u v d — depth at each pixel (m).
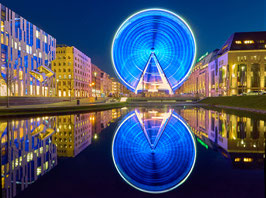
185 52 58.62
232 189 4.05
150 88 74.56
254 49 68.19
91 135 10.32
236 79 68.88
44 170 5.29
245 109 25.89
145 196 3.81
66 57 75.12
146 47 64.44
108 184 4.41
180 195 3.83
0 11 38.09
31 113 20.78
